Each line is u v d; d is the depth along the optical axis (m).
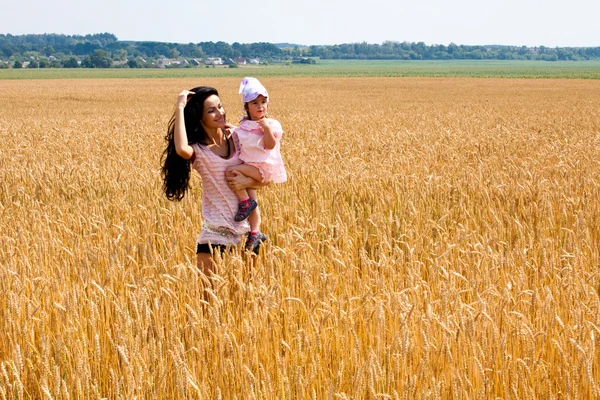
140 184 9.65
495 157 12.99
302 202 8.38
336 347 3.94
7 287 4.83
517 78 93.81
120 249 5.67
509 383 3.62
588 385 3.47
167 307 4.45
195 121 5.14
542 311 4.28
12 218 7.57
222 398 3.58
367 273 5.33
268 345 3.97
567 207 7.88
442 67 192.38
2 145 16.78
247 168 5.11
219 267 4.76
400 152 13.74
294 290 4.76
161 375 3.46
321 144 15.80
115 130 21.45
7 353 4.14
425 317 4.07
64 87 70.25
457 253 5.80
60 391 3.54
